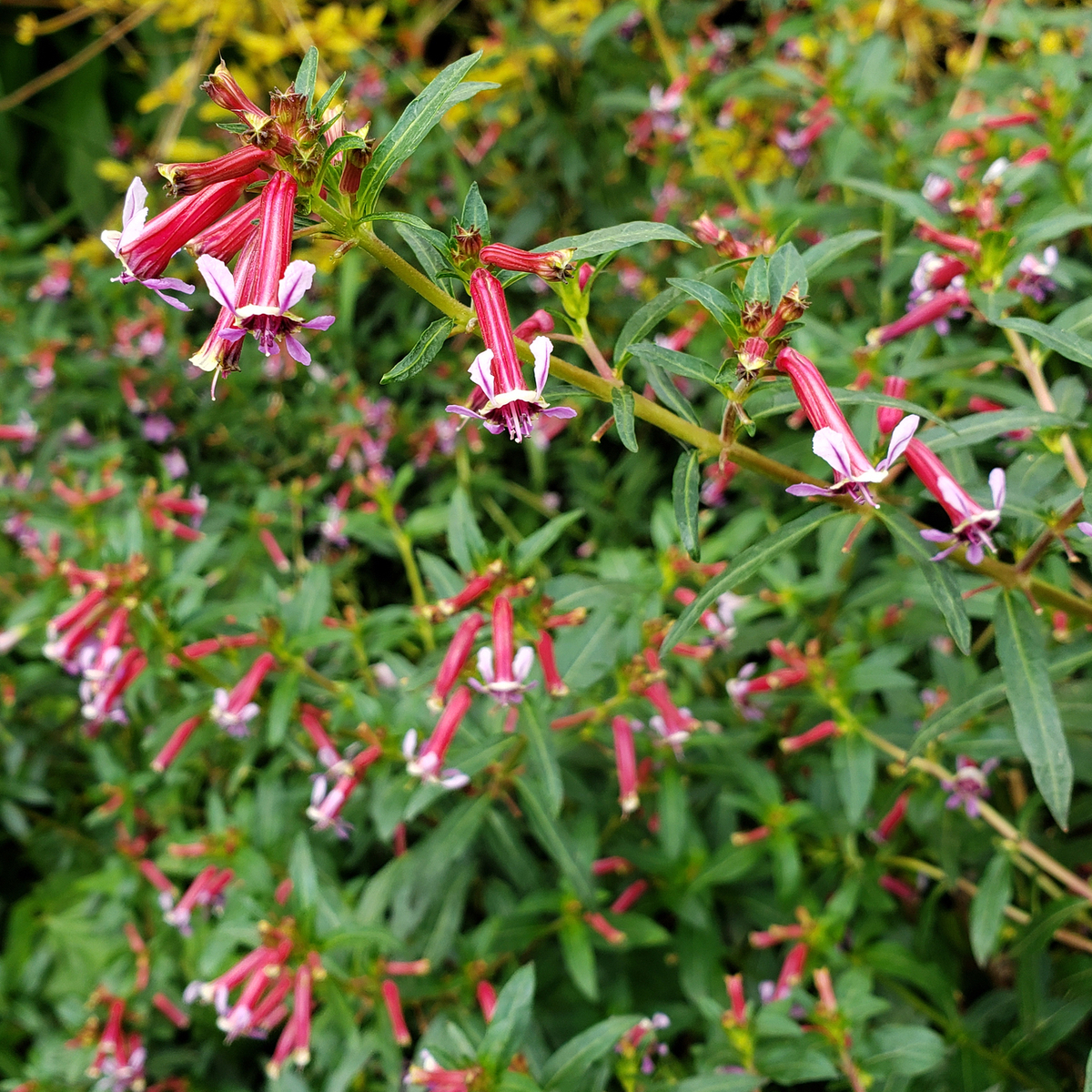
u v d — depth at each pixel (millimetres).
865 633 432
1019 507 314
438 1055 347
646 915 418
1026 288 375
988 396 435
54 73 896
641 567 441
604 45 684
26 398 667
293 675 407
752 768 410
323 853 446
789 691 410
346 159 270
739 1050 367
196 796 524
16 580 580
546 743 353
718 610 432
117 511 557
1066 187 404
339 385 670
